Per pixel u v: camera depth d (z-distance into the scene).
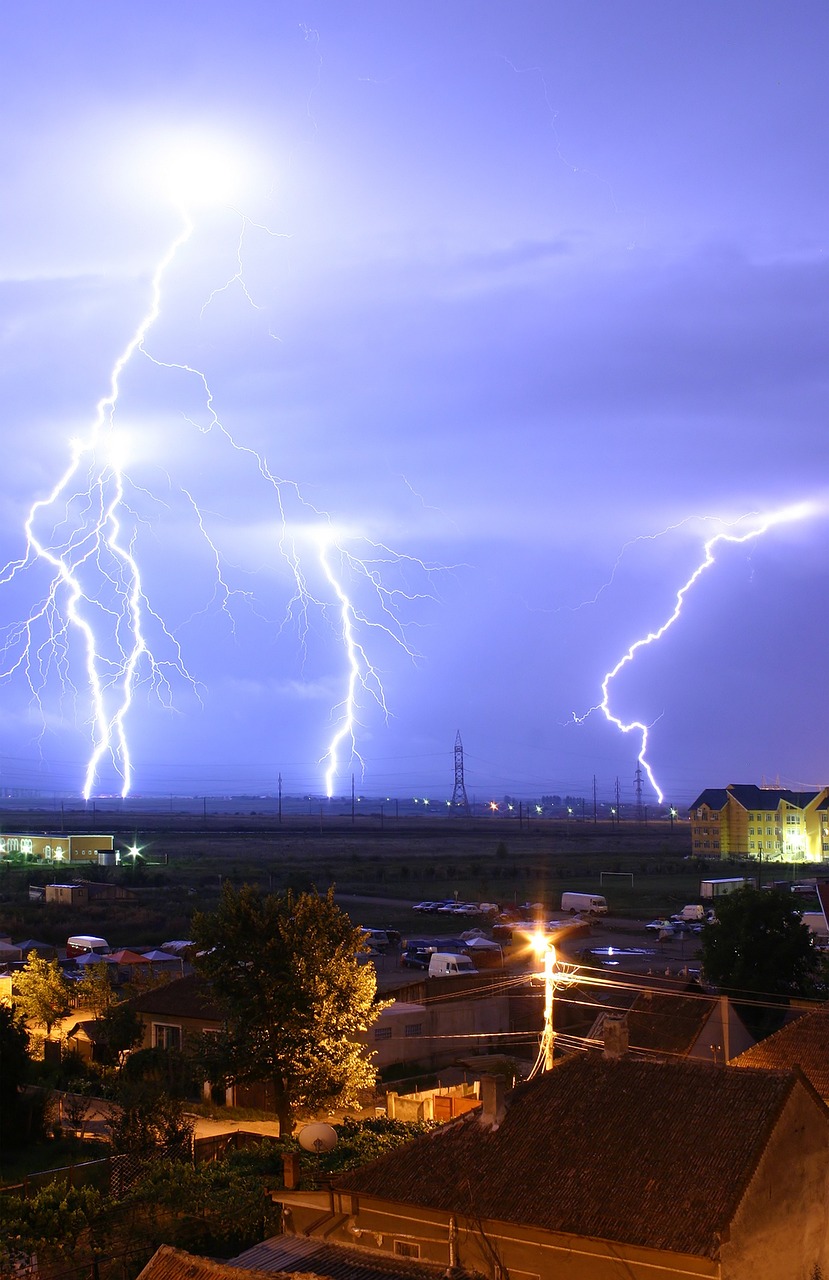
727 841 176.50
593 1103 21.17
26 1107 35.91
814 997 49.03
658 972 60.81
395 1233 20.47
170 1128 30.22
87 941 75.06
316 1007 34.69
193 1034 37.94
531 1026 48.78
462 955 69.69
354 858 155.00
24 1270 21.39
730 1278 17.83
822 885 65.00
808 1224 19.89
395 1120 31.55
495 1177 20.14
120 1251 22.44
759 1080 20.48
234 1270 17.08
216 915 36.53
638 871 145.62
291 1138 30.69
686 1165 19.20
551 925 87.31
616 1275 18.33
